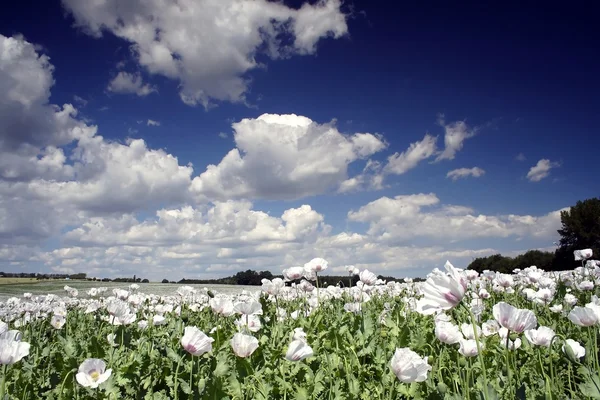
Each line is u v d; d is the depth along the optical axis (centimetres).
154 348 500
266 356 468
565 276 1048
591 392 335
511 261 4144
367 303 835
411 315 682
